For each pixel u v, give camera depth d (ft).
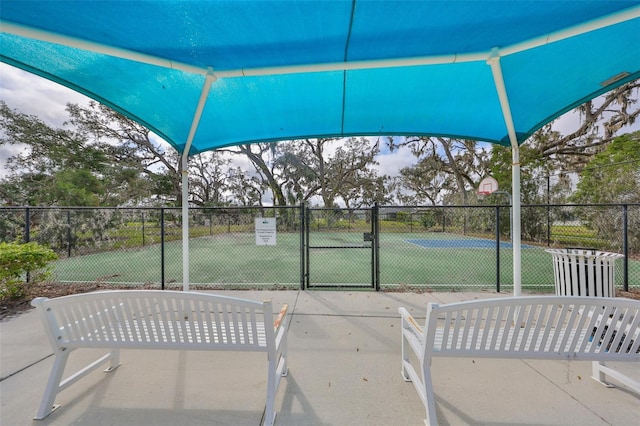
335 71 9.45
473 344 5.97
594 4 6.53
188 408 6.60
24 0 6.07
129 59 8.02
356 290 16.47
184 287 12.50
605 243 29.43
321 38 7.65
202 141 14.57
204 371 8.11
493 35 7.64
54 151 50.26
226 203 79.10
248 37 7.55
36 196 46.83
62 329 6.42
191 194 77.82
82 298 6.18
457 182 69.97
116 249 32.48
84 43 7.35
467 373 7.98
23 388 7.35
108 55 8.21
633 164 32.89
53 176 49.57
